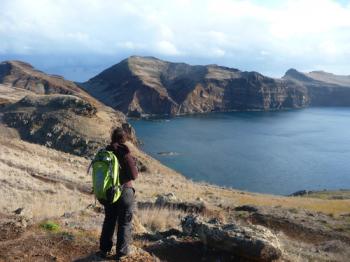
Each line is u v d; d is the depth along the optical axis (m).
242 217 24.31
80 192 33.94
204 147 151.88
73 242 9.38
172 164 119.88
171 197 25.55
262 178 105.81
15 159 42.31
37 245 9.13
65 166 52.66
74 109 118.62
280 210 27.05
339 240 20.50
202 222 11.62
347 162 129.62
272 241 10.48
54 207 18.88
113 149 8.01
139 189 40.84
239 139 176.50
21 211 14.53
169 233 12.55
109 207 8.29
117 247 8.38
